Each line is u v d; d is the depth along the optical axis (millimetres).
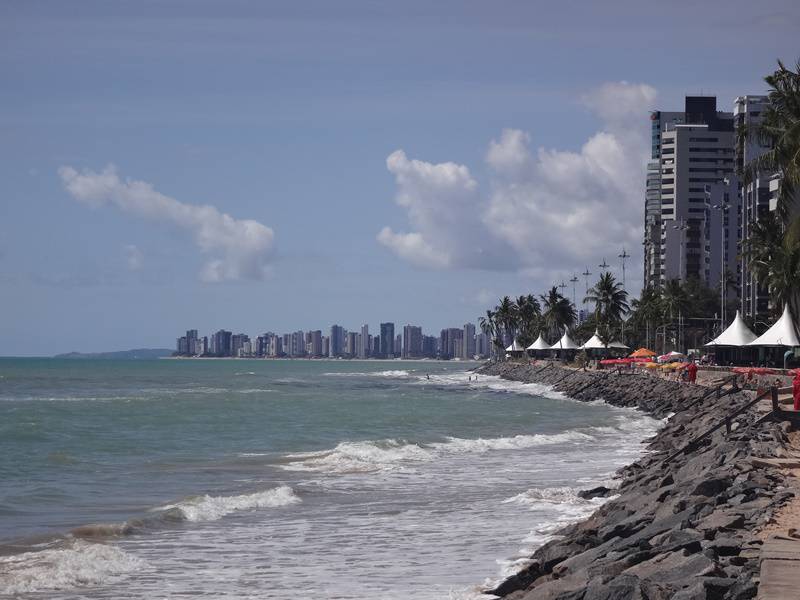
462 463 39969
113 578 19016
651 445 45562
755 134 49875
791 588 12070
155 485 33469
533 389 142125
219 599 17328
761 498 20625
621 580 13227
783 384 62938
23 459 41875
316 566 20078
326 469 37875
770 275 95125
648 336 186000
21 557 20453
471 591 17500
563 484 32750
